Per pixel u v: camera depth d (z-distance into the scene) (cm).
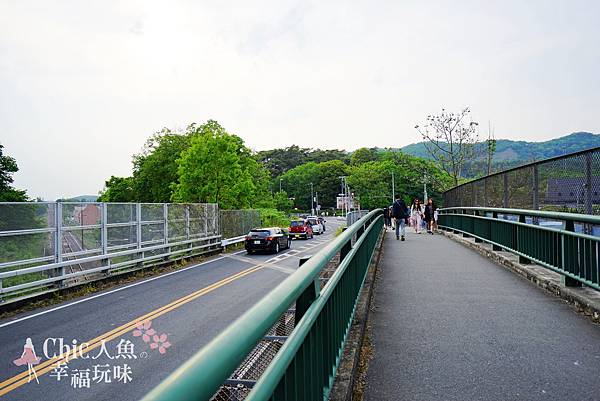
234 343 133
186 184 3612
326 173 13638
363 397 387
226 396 248
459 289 802
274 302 183
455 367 449
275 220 6581
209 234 2425
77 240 1374
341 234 444
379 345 517
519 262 964
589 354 477
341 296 400
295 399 212
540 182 984
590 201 764
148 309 1016
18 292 1122
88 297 1217
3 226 1121
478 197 1644
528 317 616
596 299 629
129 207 1664
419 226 2342
